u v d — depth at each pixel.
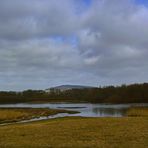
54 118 56.62
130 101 182.62
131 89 192.00
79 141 23.14
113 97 193.38
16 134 27.61
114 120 39.53
